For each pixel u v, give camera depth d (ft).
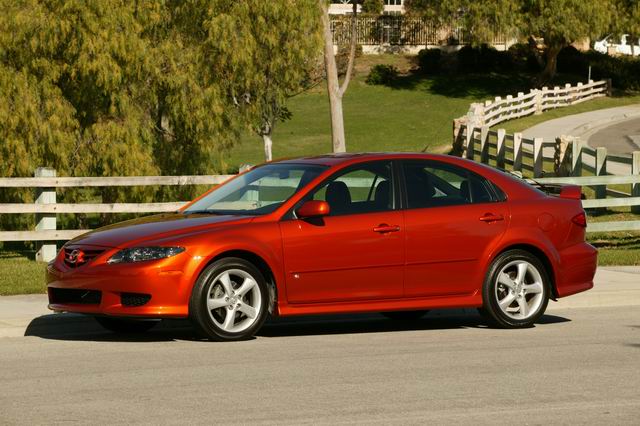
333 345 40.96
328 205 42.83
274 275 41.57
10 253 76.54
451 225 44.21
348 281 42.65
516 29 258.57
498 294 45.39
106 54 108.68
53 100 108.68
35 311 46.98
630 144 169.17
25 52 108.58
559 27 252.01
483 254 44.78
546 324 47.47
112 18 109.70
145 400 30.83
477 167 45.93
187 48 118.42
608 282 58.54
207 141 118.52
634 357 38.32
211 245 40.52
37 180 70.49
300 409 29.60
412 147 204.33
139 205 72.02
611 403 30.53
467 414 29.01
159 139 119.14
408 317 50.37
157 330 46.16
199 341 41.78
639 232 85.97
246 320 41.57
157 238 40.60
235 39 119.24
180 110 115.96
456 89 277.85
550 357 38.27
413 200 44.09
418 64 300.20
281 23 127.75
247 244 41.04
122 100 111.65
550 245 45.96
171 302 40.06
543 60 293.84
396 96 271.08
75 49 108.88
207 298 40.52
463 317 50.80
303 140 222.48
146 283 39.75
